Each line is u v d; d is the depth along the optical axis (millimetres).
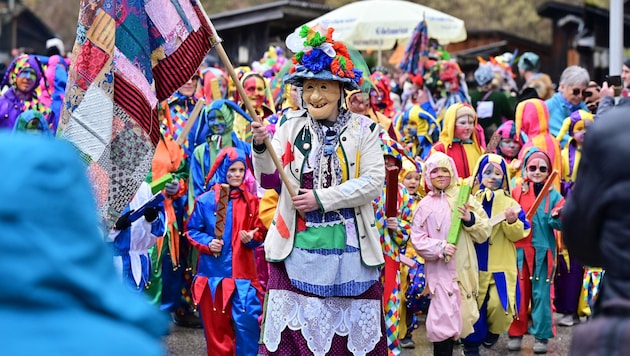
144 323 1945
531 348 8711
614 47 11250
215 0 29891
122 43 5816
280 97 9852
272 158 5977
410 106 10711
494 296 7793
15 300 1868
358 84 6152
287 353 6055
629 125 2893
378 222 6898
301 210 5961
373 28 15391
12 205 1833
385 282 6957
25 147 1869
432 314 7457
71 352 1861
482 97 13023
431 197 7660
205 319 7633
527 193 8516
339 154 6082
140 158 5840
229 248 7543
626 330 2721
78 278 1886
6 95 10062
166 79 6035
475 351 7898
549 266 8430
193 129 9477
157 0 5934
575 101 10703
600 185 2875
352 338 6074
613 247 2826
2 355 1847
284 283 6070
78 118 5695
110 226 5758
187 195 9180
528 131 10227
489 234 7570
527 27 27344
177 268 8836
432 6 28078
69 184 1878
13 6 26656
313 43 6000
